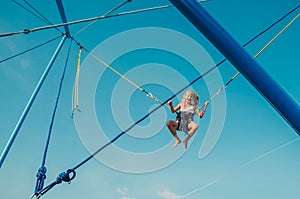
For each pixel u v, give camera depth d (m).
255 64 3.00
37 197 5.84
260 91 3.08
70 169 5.96
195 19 2.96
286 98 3.01
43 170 6.12
